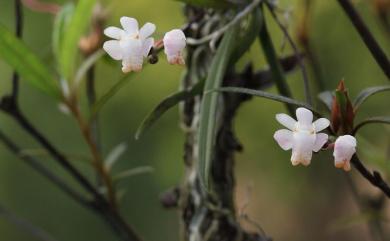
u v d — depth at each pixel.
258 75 0.48
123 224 0.51
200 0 0.44
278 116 0.38
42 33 1.29
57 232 1.38
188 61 0.47
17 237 1.35
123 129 1.33
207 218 0.47
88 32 0.56
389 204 0.62
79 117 0.50
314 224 1.38
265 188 1.39
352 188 0.55
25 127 0.50
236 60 0.44
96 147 0.51
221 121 0.47
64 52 0.50
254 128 1.26
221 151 0.47
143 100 1.28
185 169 0.48
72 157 0.51
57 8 0.56
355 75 1.03
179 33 0.39
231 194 0.48
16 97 0.50
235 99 0.47
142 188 1.39
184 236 0.48
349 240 1.37
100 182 0.52
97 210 0.51
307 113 0.38
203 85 0.44
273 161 1.33
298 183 1.34
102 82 1.13
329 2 0.88
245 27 0.46
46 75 0.49
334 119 0.40
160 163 1.35
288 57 0.48
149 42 0.39
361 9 0.63
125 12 1.06
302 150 0.38
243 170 1.38
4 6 1.30
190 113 0.48
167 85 1.24
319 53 0.88
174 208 0.49
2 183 1.35
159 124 1.32
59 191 1.37
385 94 1.02
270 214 1.42
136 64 0.39
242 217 0.47
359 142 0.53
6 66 1.24
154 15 1.06
